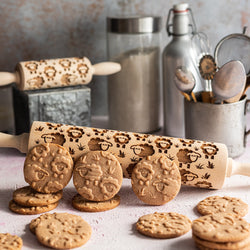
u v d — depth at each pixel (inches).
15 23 42.2
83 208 29.2
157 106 41.4
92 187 29.3
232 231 25.3
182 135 40.3
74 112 38.2
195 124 35.3
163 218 28.0
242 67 32.4
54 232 26.4
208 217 26.9
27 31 42.6
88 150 30.0
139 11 44.1
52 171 29.5
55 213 28.3
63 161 29.5
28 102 36.7
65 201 30.5
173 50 38.7
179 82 35.0
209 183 30.5
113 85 40.4
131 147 30.1
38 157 29.6
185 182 30.6
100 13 43.4
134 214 29.0
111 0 43.3
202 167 30.0
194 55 38.5
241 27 45.0
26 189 30.4
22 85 37.0
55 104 37.4
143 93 40.1
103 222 28.2
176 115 39.9
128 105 40.4
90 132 30.5
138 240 26.6
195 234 25.7
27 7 42.1
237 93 33.2
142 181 29.4
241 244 24.9
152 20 39.2
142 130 40.9
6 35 42.3
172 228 27.0
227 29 45.0
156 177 29.4
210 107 34.4
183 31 38.6
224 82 32.7
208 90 37.0
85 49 44.1
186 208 29.6
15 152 37.6
